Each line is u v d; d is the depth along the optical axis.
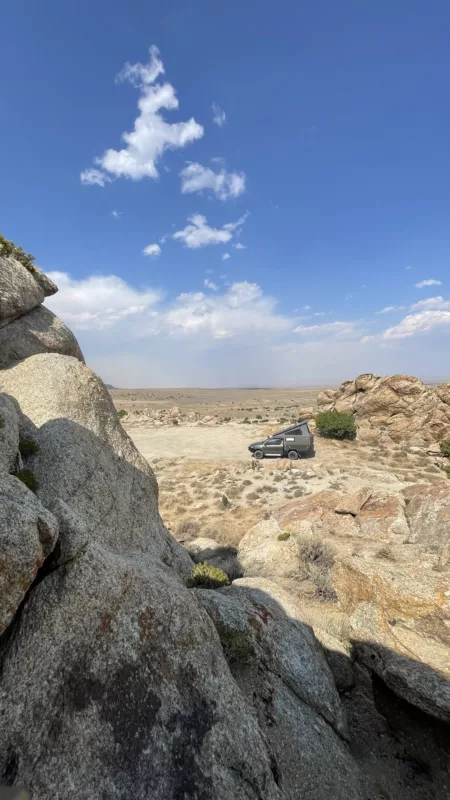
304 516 20.11
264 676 7.30
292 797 5.64
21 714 4.66
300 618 9.31
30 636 5.17
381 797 6.20
